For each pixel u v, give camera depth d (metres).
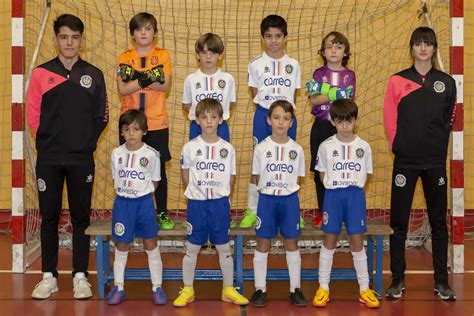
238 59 6.99
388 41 7.04
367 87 7.06
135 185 4.85
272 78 5.41
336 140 4.89
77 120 4.97
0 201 7.37
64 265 6.07
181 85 7.04
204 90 5.34
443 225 5.08
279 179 4.83
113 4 6.97
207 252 6.56
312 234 5.08
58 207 5.07
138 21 5.30
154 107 5.39
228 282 4.99
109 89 6.98
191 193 4.83
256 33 6.99
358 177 4.83
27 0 6.72
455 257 5.74
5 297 5.05
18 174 5.72
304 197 7.06
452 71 5.70
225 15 6.98
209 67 5.35
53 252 5.13
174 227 5.21
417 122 4.95
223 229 4.85
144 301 4.99
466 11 7.24
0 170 7.36
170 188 7.10
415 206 7.09
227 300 4.98
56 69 5.00
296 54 7.02
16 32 5.64
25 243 5.88
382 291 5.24
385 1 7.02
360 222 4.84
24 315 4.61
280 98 5.40
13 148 5.70
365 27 7.03
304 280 5.56
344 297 5.12
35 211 6.56
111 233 4.98
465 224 7.32
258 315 4.64
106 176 7.02
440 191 5.02
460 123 5.70
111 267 5.89
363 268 4.90
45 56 6.86
